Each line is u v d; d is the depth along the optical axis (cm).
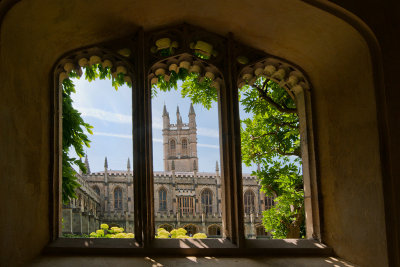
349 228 446
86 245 446
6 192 356
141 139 465
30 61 427
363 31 410
